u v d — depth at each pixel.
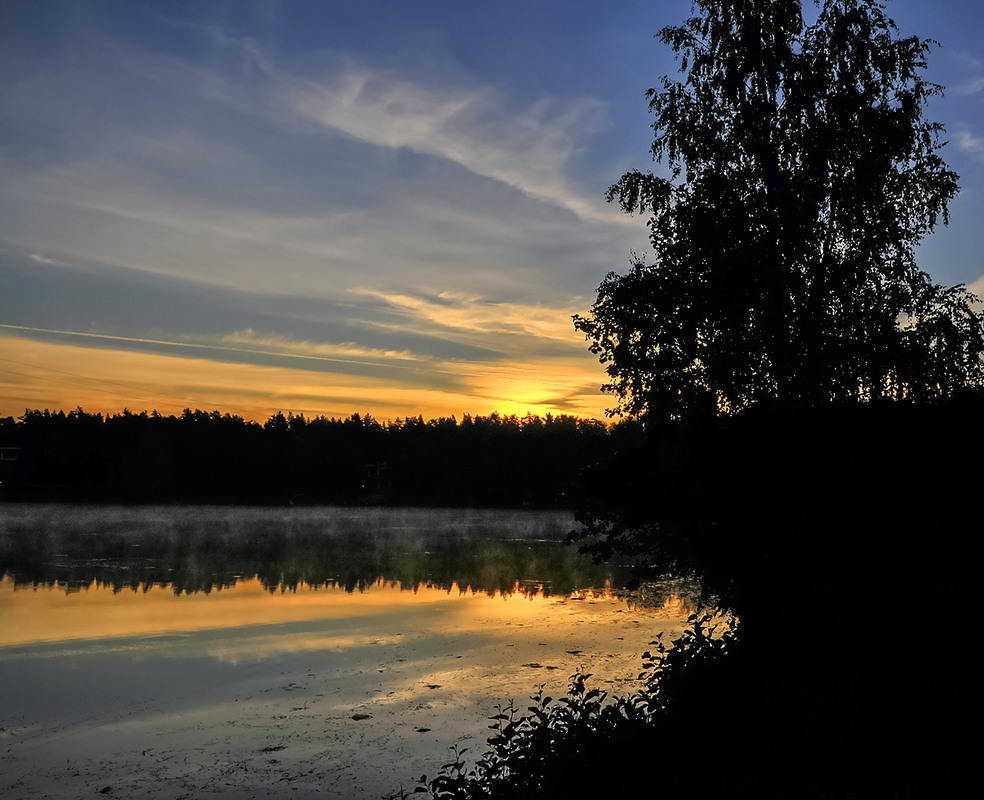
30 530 78.75
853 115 13.12
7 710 14.31
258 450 163.75
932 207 13.74
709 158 14.01
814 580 4.68
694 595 30.59
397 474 170.50
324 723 13.12
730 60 14.01
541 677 16.02
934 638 4.21
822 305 10.51
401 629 22.70
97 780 10.65
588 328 9.69
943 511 4.45
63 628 23.28
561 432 158.00
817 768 4.33
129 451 157.50
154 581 37.16
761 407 5.38
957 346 11.17
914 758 4.06
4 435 152.25
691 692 5.39
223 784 10.33
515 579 39.00
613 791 5.39
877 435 4.83
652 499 5.96
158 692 15.56
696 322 9.04
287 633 22.22
